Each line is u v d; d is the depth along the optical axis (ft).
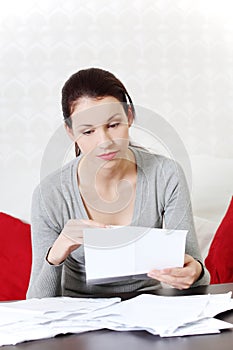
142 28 9.23
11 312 4.23
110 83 5.05
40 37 9.02
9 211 8.59
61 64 9.07
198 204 8.64
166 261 4.99
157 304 4.47
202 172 8.81
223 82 9.45
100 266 4.79
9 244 7.98
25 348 3.69
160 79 9.29
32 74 9.02
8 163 9.00
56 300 4.67
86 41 9.12
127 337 3.84
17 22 8.98
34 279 5.50
